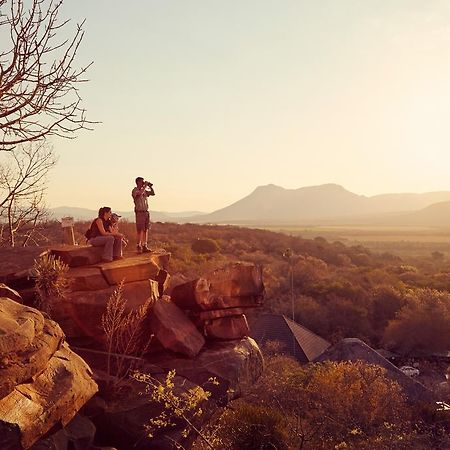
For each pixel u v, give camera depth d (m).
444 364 44.62
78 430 7.04
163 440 7.77
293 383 14.14
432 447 12.22
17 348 5.45
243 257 73.94
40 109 6.72
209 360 9.75
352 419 13.72
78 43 6.75
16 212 13.38
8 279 8.91
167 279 11.06
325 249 99.69
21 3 6.32
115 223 10.84
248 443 9.84
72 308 8.98
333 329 51.91
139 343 9.52
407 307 51.09
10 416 5.09
